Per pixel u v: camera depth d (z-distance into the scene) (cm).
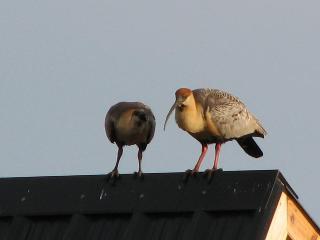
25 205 1306
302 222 1328
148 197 1266
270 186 1220
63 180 1329
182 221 1220
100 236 1230
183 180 1277
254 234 1159
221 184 1251
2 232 1278
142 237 1207
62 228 1262
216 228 1189
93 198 1288
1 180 1356
